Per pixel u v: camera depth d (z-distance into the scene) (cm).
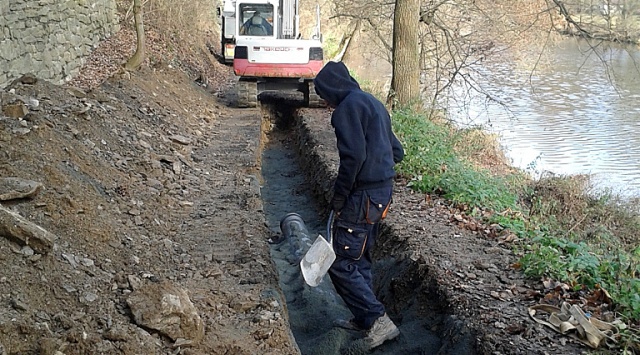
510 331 411
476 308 443
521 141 1720
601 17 1339
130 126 773
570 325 404
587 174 1352
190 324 356
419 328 472
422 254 538
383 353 453
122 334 334
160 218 560
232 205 637
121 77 963
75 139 615
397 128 905
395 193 721
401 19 1148
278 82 1337
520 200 955
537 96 2238
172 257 486
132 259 447
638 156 1592
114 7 1425
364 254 468
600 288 452
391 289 543
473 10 1498
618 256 502
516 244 563
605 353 382
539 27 1435
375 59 2239
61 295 361
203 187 695
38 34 867
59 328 334
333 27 2208
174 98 1090
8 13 757
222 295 431
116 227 485
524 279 491
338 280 452
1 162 481
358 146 413
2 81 729
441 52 1563
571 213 971
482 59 1500
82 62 1107
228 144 935
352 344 457
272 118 1359
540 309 439
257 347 375
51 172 496
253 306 422
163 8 1692
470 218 641
